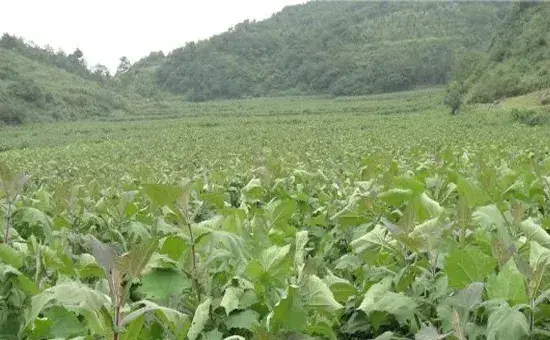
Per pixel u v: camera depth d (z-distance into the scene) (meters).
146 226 4.73
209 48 168.38
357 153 18.00
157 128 77.44
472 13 164.12
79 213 5.21
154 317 2.60
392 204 4.63
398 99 110.69
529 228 3.21
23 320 2.81
